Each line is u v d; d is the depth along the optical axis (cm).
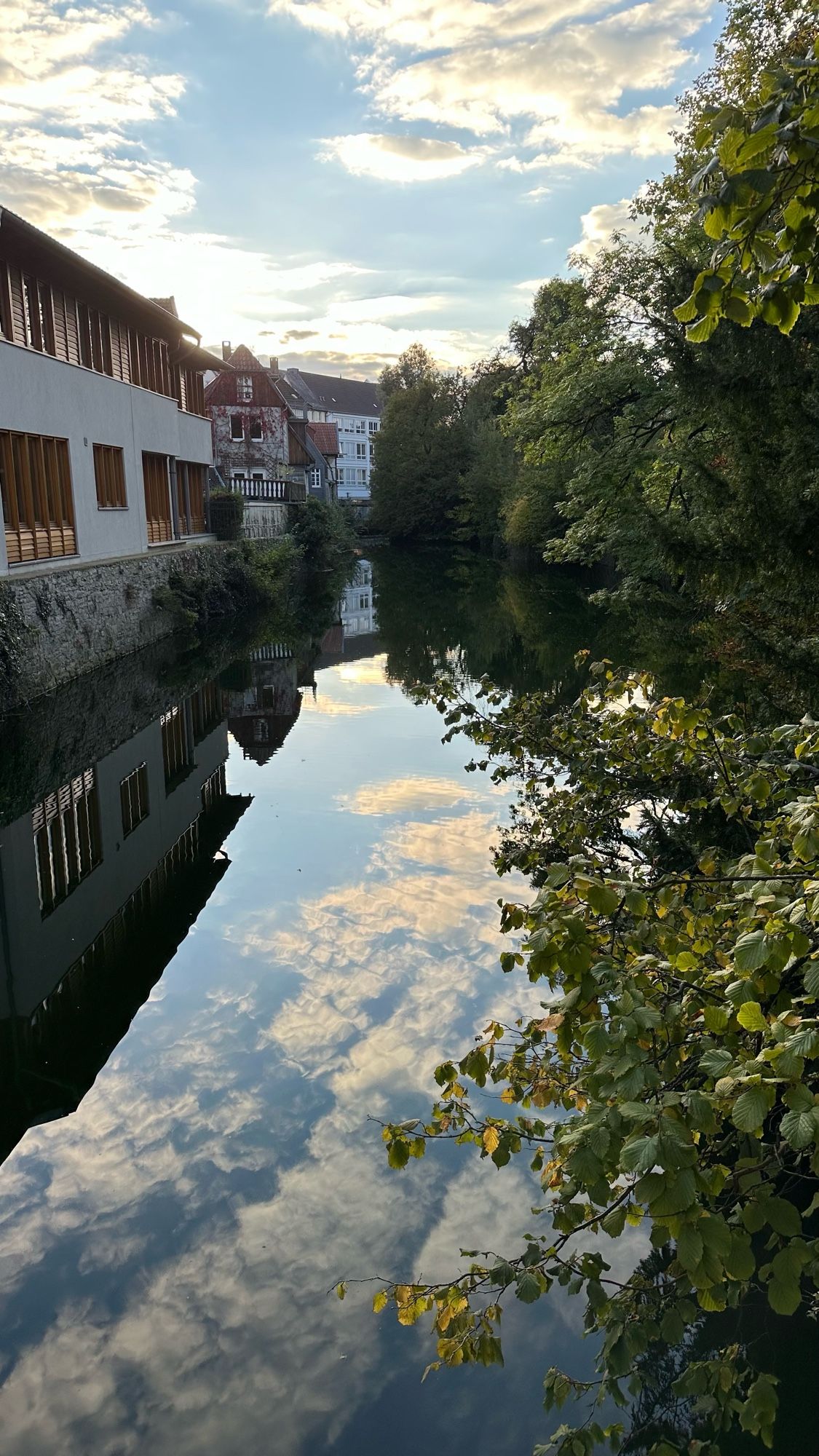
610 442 1908
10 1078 501
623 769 434
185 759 1178
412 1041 525
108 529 1945
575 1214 221
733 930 248
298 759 1174
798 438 611
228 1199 411
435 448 6106
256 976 605
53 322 1722
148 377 2400
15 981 611
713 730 372
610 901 201
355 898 729
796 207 215
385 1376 326
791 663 632
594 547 1889
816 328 600
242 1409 314
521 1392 321
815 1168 158
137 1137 451
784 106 193
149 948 646
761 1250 376
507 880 757
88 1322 349
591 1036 181
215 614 2514
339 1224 395
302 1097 479
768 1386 188
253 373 5138
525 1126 251
